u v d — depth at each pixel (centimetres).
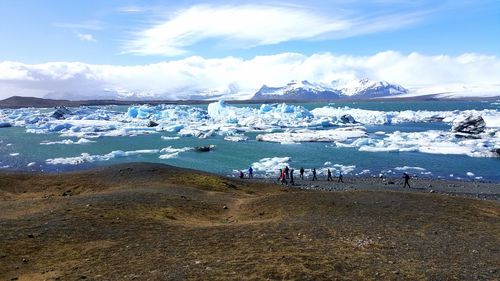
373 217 2695
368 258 1805
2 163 8162
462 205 3170
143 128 14700
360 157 8994
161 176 4712
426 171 7425
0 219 2400
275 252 1864
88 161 8431
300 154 9456
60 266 1731
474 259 1853
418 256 1872
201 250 1906
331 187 5922
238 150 10094
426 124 18525
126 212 2662
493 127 14762
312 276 1541
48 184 4556
